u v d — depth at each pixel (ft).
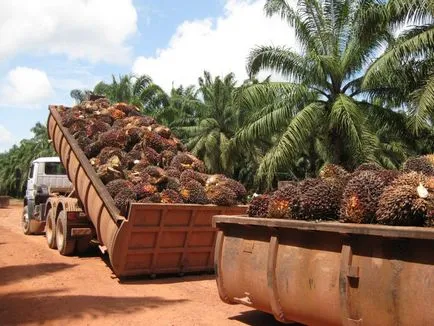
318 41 66.44
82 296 25.49
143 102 124.57
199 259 30.40
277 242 18.03
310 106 62.18
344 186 17.48
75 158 35.12
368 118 64.18
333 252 15.83
